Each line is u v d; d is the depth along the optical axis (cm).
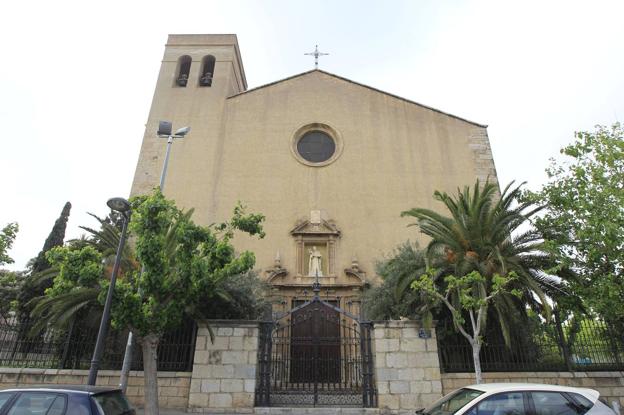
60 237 2470
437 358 1213
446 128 2306
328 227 2030
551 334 1312
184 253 1033
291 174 2189
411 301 1392
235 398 1172
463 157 2231
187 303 1066
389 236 2047
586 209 1284
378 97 2394
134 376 1230
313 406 1202
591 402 616
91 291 1238
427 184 2166
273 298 1844
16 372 1234
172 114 2356
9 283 2047
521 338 1312
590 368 1280
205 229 1071
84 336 1341
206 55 2581
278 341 1645
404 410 1157
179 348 1297
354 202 2123
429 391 1179
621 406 1195
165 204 1007
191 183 2162
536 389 628
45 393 607
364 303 1695
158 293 989
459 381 1212
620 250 1241
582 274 1323
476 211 1384
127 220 1064
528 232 1393
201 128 2312
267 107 2373
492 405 611
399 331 1241
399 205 2116
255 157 2234
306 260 2005
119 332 1340
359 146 2261
